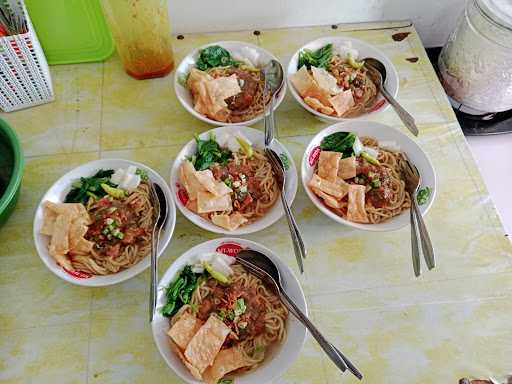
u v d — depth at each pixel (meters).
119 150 1.10
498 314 0.91
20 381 0.81
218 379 0.76
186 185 0.95
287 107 1.19
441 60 1.29
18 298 0.89
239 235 0.93
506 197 1.20
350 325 0.88
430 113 1.19
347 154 1.03
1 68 1.03
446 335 0.88
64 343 0.85
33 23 1.14
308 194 0.96
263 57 1.18
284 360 0.79
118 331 0.87
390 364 0.85
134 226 0.94
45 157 1.08
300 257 0.88
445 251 0.98
